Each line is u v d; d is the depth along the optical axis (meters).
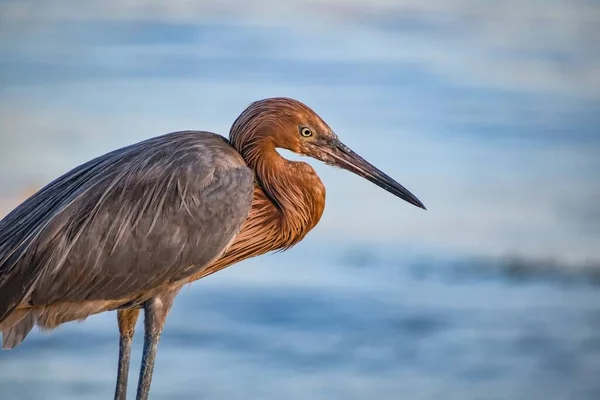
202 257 8.28
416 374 14.32
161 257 8.20
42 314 8.26
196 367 14.34
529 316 16.45
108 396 13.50
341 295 17.05
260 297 16.94
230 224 8.29
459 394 13.72
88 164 8.62
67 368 14.34
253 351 14.95
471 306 16.77
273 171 8.71
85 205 8.22
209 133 8.80
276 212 8.75
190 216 8.22
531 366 14.62
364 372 14.30
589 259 18.92
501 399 13.63
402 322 16.09
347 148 8.91
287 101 8.79
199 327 15.65
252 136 8.73
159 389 13.64
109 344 15.34
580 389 13.94
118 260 8.16
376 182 8.92
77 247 8.12
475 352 15.00
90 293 8.19
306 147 8.82
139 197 8.23
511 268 18.44
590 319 16.38
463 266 18.45
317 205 8.84
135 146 8.62
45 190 8.54
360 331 15.67
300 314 16.20
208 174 8.31
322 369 14.35
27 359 14.72
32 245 8.12
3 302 8.07
